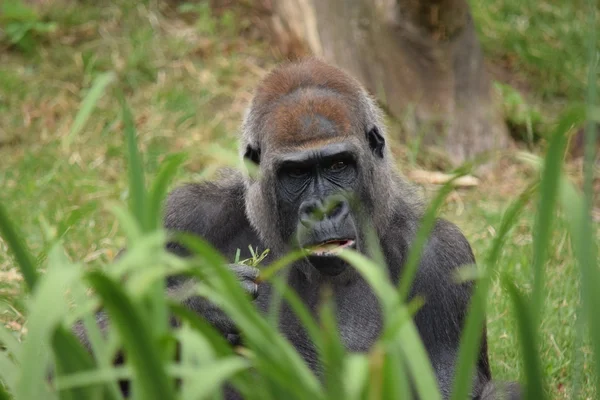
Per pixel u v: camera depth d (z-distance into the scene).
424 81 20.83
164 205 11.45
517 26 24.84
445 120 20.73
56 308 4.53
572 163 20.59
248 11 24.25
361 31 20.86
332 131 10.00
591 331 5.37
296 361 5.41
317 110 10.11
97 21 23.70
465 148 20.75
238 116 21.05
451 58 20.78
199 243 5.26
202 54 22.94
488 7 25.27
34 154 19.48
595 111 5.20
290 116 10.12
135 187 6.12
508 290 5.48
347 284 10.69
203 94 21.61
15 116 20.86
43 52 22.62
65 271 4.63
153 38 23.05
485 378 11.01
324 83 10.53
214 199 11.38
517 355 12.43
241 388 5.57
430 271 10.95
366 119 10.72
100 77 5.93
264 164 10.30
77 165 18.84
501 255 15.09
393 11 20.62
